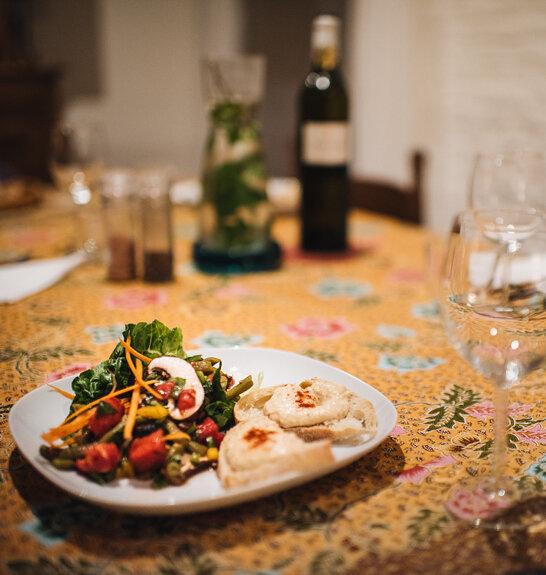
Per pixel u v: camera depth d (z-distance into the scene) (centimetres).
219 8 402
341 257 157
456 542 56
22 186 203
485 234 99
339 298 128
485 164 131
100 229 152
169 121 416
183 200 200
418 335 107
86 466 60
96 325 111
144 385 66
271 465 58
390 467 67
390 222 192
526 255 107
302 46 407
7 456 69
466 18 272
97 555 54
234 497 56
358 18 338
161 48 402
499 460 63
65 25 370
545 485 64
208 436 65
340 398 68
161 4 396
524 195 130
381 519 59
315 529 57
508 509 59
